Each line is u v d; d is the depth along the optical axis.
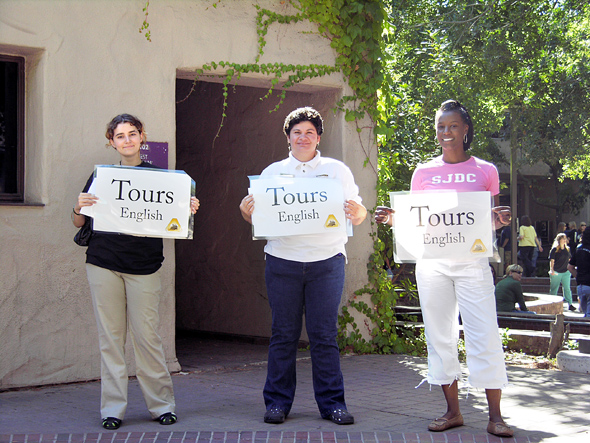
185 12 6.77
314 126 4.77
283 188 4.64
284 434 4.30
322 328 4.71
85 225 4.63
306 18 7.51
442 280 4.50
